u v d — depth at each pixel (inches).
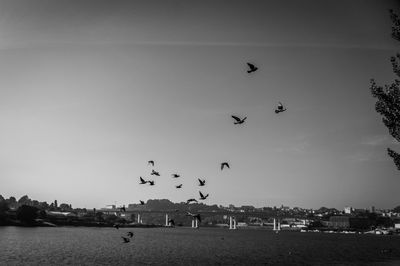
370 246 6466.5
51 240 5629.9
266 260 3720.5
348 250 5393.7
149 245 5428.2
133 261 3334.2
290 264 3469.5
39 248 4249.5
